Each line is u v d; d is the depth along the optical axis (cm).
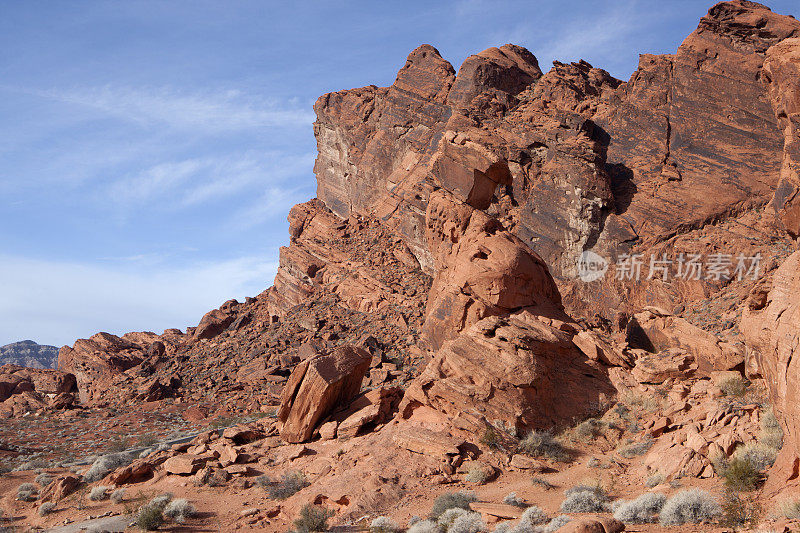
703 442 2123
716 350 3042
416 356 5534
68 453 4241
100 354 7456
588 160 5953
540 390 2941
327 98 9294
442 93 7931
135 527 2297
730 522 1527
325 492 2381
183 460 2891
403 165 7881
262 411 5144
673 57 6694
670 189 5859
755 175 5700
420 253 7044
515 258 3719
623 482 2177
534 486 2264
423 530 1870
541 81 7419
